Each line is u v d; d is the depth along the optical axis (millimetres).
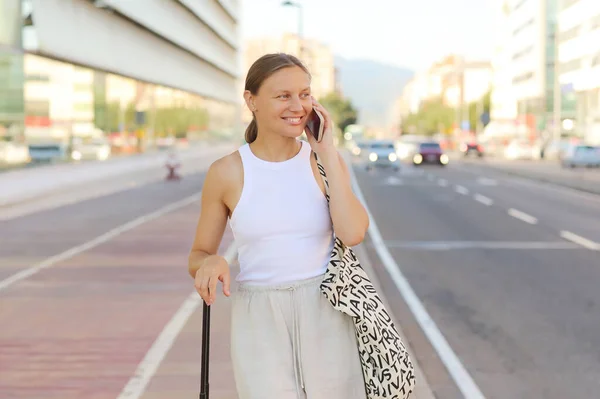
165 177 35281
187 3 54594
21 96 36281
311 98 2822
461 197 25000
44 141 40562
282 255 2846
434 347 7297
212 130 95438
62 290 9727
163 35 46031
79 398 5637
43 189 27406
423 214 19594
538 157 62406
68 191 27250
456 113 147375
